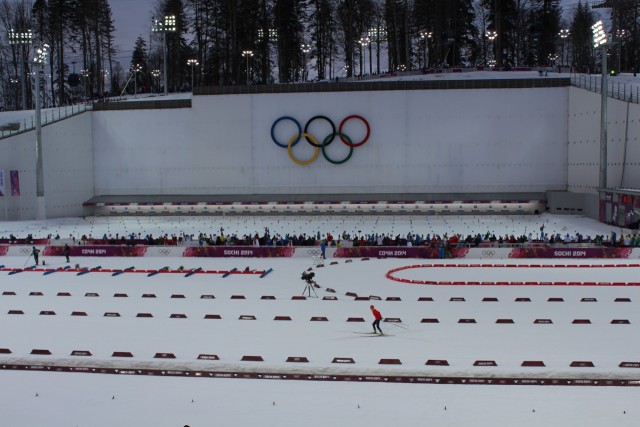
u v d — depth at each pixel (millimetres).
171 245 44031
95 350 21000
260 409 16094
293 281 33562
